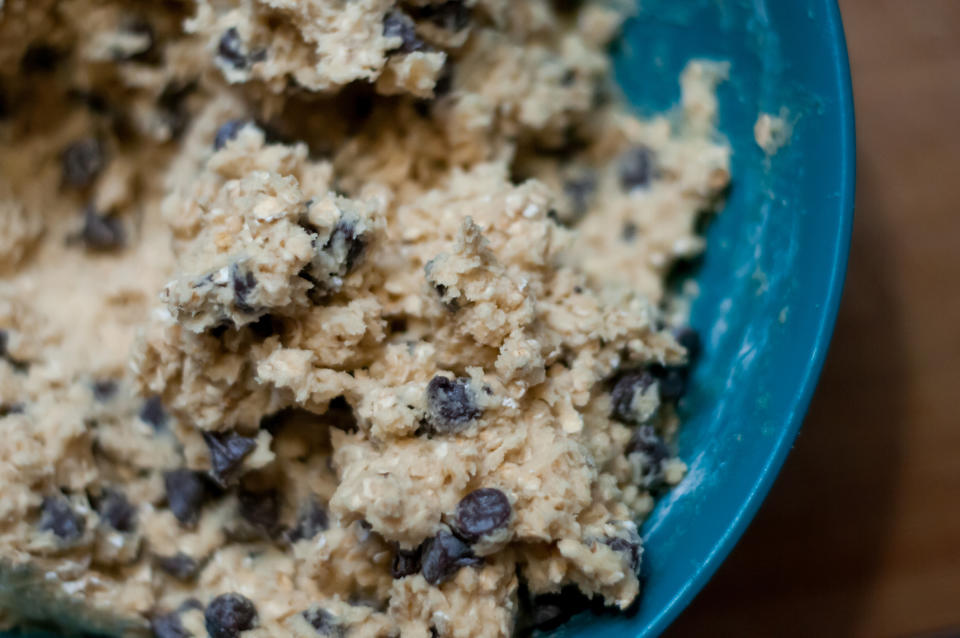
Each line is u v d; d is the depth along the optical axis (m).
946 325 0.42
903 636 0.41
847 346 0.42
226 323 0.35
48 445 0.37
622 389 0.37
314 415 0.37
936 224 0.42
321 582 0.37
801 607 0.41
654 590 0.36
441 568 0.35
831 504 0.42
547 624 0.37
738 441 0.37
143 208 0.39
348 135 0.38
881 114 0.43
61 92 0.38
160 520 0.38
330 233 0.35
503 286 0.36
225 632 0.36
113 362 0.38
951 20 0.42
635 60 0.39
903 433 0.42
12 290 0.38
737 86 0.39
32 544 0.36
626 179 0.40
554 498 0.35
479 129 0.38
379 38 0.37
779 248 0.38
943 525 0.42
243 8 0.37
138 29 0.38
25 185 0.38
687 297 0.39
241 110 0.38
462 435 0.35
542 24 0.39
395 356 0.36
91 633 0.38
